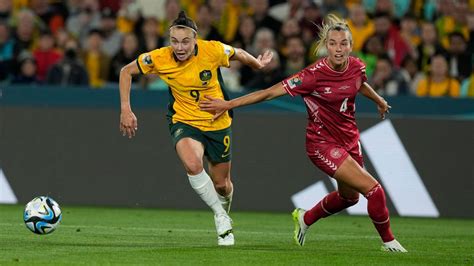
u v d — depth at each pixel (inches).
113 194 1721.2
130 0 2249.0
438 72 1978.3
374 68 2018.9
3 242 1047.6
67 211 1594.5
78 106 1771.7
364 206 1699.1
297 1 2130.9
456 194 1694.1
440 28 2135.8
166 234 1214.9
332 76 986.1
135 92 1803.6
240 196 1711.4
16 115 1740.9
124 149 1727.4
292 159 1711.4
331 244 1127.6
